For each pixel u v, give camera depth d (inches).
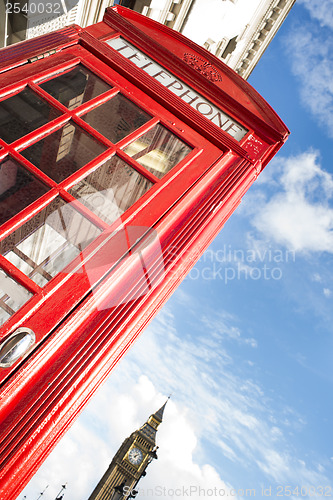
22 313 63.9
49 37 108.6
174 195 91.8
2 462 53.4
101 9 243.4
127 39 124.8
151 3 281.1
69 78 105.5
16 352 59.4
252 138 118.3
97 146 91.7
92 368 65.2
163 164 100.7
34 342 62.4
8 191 78.2
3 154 80.0
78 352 65.6
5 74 94.7
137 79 110.3
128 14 129.8
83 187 85.0
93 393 67.0
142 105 105.3
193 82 122.2
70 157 88.0
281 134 118.0
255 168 111.7
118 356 71.9
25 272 72.4
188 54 125.6
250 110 120.6
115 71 112.5
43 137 87.7
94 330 68.8
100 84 107.4
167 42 126.6
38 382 61.4
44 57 103.6
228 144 108.0
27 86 94.9
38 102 93.8
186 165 99.1
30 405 58.4
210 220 93.7
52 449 59.4
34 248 75.1
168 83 120.6
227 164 107.3
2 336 61.2
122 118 102.7
